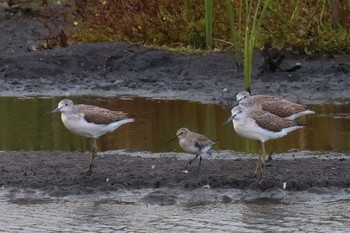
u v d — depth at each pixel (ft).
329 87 66.90
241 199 43.39
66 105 45.85
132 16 78.69
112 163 47.98
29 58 74.43
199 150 46.01
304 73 69.62
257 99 51.72
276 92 65.98
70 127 46.03
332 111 60.85
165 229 39.58
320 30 74.02
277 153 50.52
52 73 72.79
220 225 39.99
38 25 87.56
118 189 44.68
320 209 41.91
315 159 48.39
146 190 44.57
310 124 57.41
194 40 76.69
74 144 53.57
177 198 43.57
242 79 69.36
